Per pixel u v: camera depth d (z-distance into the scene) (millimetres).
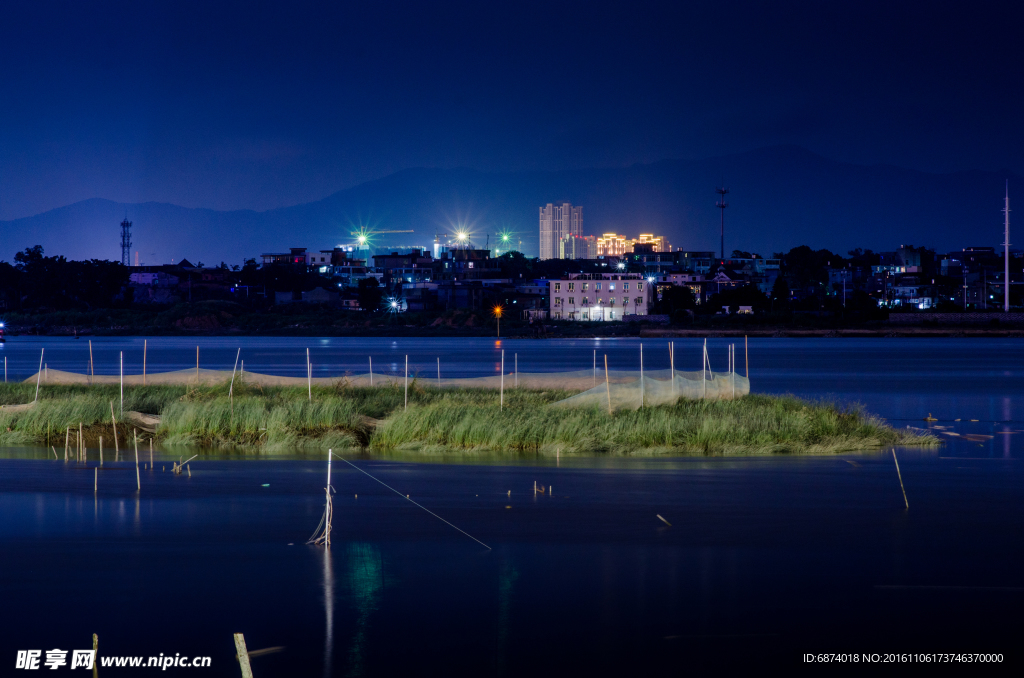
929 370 89938
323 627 13547
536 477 25516
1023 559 16922
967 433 38312
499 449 30656
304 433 32500
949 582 15547
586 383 48719
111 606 14406
